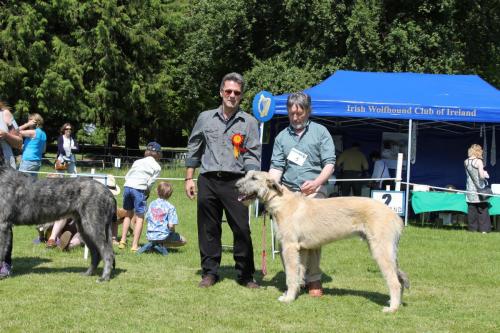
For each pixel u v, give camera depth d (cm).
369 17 2275
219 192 698
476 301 672
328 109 1377
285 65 2442
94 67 2797
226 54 2848
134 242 958
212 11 2711
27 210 707
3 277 721
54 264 821
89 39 2744
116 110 2850
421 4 2445
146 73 2928
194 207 1602
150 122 3475
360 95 1425
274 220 655
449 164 1752
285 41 2580
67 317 563
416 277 805
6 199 696
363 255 958
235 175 696
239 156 694
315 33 2458
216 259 714
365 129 1812
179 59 3058
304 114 686
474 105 1366
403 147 1753
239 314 589
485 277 811
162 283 715
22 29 2556
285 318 580
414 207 1375
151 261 862
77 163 2781
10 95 2653
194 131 719
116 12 2780
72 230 940
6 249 700
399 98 1404
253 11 2642
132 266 817
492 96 1476
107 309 595
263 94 1145
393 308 612
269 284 736
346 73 1694
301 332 536
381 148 1784
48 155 3191
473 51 2705
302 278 652
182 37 3095
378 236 609
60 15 2750
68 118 2856
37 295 642
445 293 709
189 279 740
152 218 932
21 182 708
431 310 625
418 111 1362
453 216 1459
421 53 2408
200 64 2866
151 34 2895
